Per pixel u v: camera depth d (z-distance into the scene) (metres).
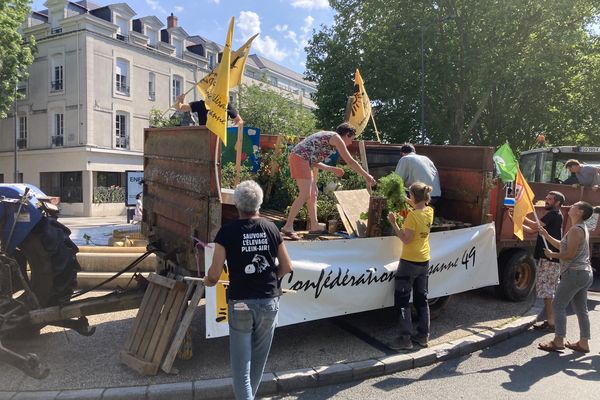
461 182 7.04
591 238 8.49
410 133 26.98
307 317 4.99
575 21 23.62
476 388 4.53
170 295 4.65
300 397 4.32
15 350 4.96
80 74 30.47
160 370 4.50
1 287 4.73
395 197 5.47
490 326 6.13
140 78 34.00
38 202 5.13
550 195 6.28
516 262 7.25
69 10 31.72
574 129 25.72
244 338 3.46
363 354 5.09
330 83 25.86
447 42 24.44
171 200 5.51
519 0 22.27
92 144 30.83
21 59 25.70
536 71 22.58
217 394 4.19
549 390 4.49
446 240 6.11
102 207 31.44
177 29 37.56
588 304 7.59
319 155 5.39
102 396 4.01
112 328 5.70
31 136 33.16
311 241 4.97
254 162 7.12
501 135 26.80
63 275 5.16
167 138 5.71
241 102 36.16
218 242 3.51
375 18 25.66
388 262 5.55
